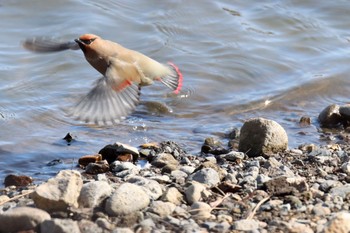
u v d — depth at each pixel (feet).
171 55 59.67
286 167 38.50
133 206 30.42
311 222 30.27
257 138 42.19
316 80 57.11
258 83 56.70
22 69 55.01
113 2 65.21
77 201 30.86
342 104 54.34
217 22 64.49
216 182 35.32
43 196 30.09
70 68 55.31
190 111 51.70
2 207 31.91
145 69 33.22
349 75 58.39
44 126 47.73
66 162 42.34
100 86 31.27
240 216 31.17
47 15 63.52
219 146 45.09
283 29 64.80
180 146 45.03
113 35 62.13
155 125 48.80
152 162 40.73
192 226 29.43
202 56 59.47
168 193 32.35
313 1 68.18
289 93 55.21
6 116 48.44
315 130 48.85
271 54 60.44
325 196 32.96
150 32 62.49
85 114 30.48
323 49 62.44
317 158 40.32
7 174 40.73
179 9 65.21
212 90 54.85
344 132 48.49
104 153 42.01
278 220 30.14
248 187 34.50
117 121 30.76
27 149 44.16
